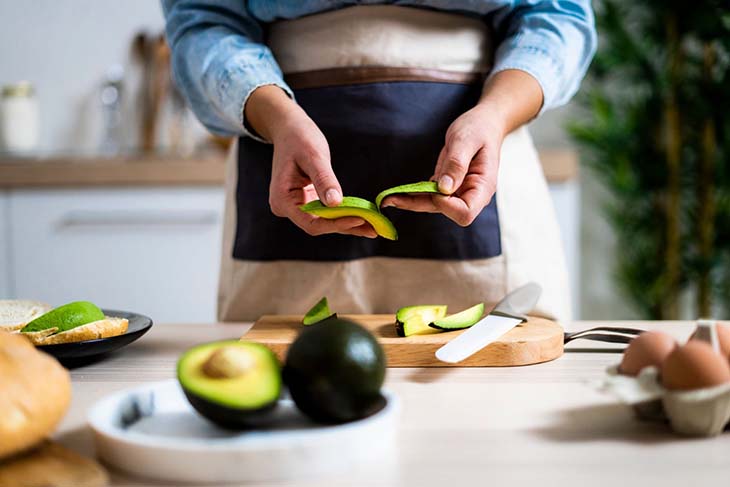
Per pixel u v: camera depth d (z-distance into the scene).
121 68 2.21
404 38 0.95
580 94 2.41
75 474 0.42
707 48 2.23
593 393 0.60
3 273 1.84
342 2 0.93
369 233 0.78
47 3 2.19
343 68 0.95
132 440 0.44
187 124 2.15
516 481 0.43
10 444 0.43
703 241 2.29
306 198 0.80
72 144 2.23
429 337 0.73
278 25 0.98
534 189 1.01
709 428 0.49
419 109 0.96
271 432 0.48
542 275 0.99
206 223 1.83
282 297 1.00
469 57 0.98
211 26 0.97
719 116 2.19
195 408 0.46
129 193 1.83
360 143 0.96
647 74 2.25
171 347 0.79
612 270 2.52
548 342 0.70
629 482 0.43
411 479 0.44
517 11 0.97
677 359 0.49
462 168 0.72
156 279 1.85
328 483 0.43
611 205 2.45
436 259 0.97
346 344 0.47
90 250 1.84
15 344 0.47
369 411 0.48
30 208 1.83
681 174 2.29
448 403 0.58
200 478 0.43
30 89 2.11
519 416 0.54
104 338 0.70
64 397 0.46
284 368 0.48
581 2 0.97
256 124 0.88
